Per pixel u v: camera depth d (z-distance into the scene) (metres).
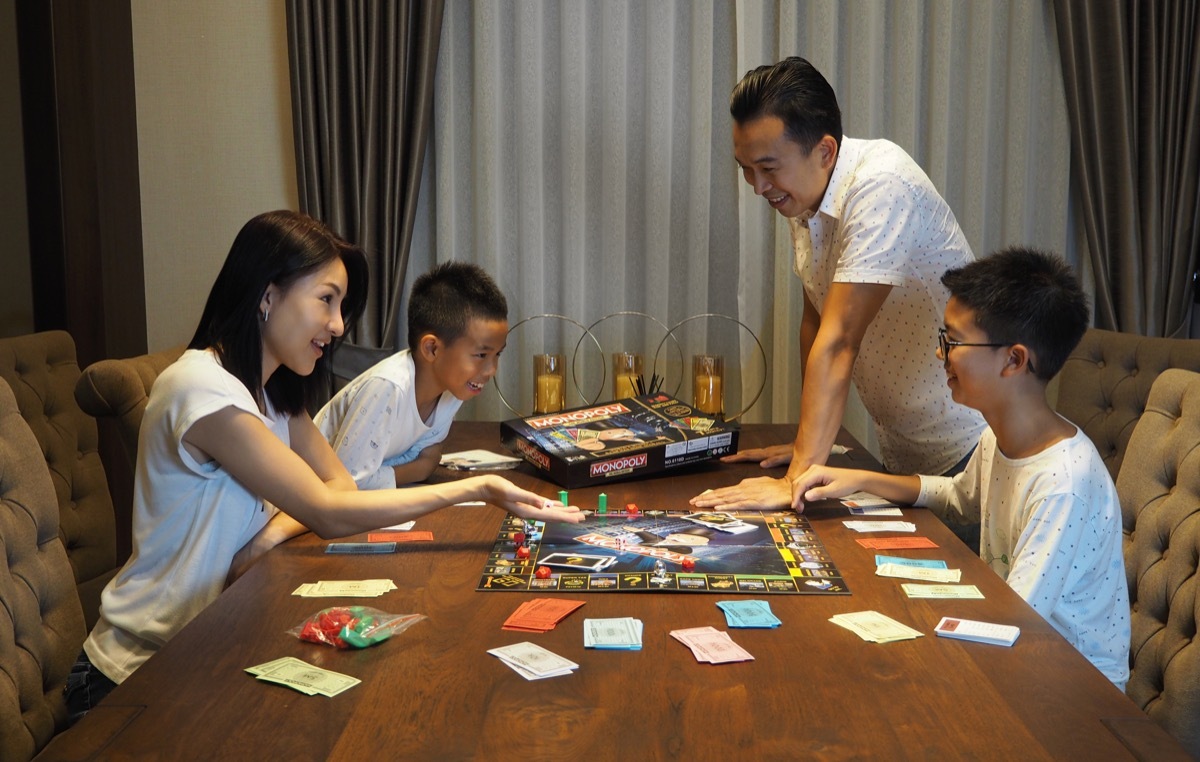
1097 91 3.11
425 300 1.98
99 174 3.22
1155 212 3.11
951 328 1.64
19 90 3.12
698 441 2.10
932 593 1.36
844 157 2.01
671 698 1.04
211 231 3.47
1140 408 2.43
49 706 1.54
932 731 0.97
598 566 1.46
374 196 3.27
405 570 1.46
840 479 1.79
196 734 0.97
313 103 3.26
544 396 2.79
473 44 3.31
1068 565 1.51
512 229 3.42
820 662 1.13
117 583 1.58
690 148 3.33
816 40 3.25
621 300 3.40
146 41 3.41
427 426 2.07
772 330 3.39
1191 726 1.51
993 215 3.32
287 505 1.57
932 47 3.25
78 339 3.22
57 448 2.23
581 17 3.29
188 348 1.66
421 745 0.95
